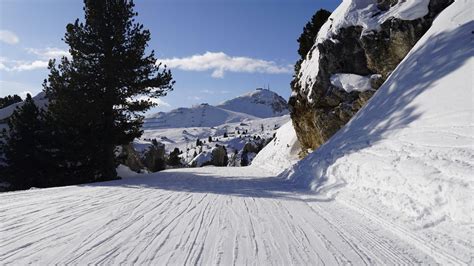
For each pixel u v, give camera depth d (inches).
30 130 996.6
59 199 370.3
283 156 1073.5
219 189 463.2
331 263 178.4
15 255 185.9
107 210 306.5
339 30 766.5
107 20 829.2
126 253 189.2
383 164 334.3
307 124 887.1
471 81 353.1
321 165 486.9
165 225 250.2
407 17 639.8
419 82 458.6
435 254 188.7
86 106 780.6
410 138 354.6
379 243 211.2
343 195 350.9
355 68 747.4
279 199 368.2
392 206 273.0
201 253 189.8
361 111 597.6
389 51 676.1
